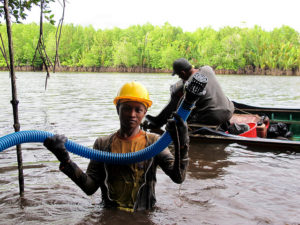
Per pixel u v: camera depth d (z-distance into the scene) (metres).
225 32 107.56
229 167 4.62
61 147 2.20
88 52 104.31
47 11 3.45
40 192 3.43
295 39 102.62
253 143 5.82
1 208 2.98
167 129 2.17
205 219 2.78
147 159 2.41
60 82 32.00
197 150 5.60
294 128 7.88
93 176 2.60
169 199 3.27
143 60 102.56
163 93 19.27
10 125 7.89
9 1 3.69
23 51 94.62
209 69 6.36
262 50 88.62
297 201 3.32
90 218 2.65
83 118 9.18
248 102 15.36
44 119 8.91
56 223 2.61
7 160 4.79
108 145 2.62
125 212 2.62
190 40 113.50
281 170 4.47
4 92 18.52
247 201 3.29
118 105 2.55
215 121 6.28
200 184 3.82
